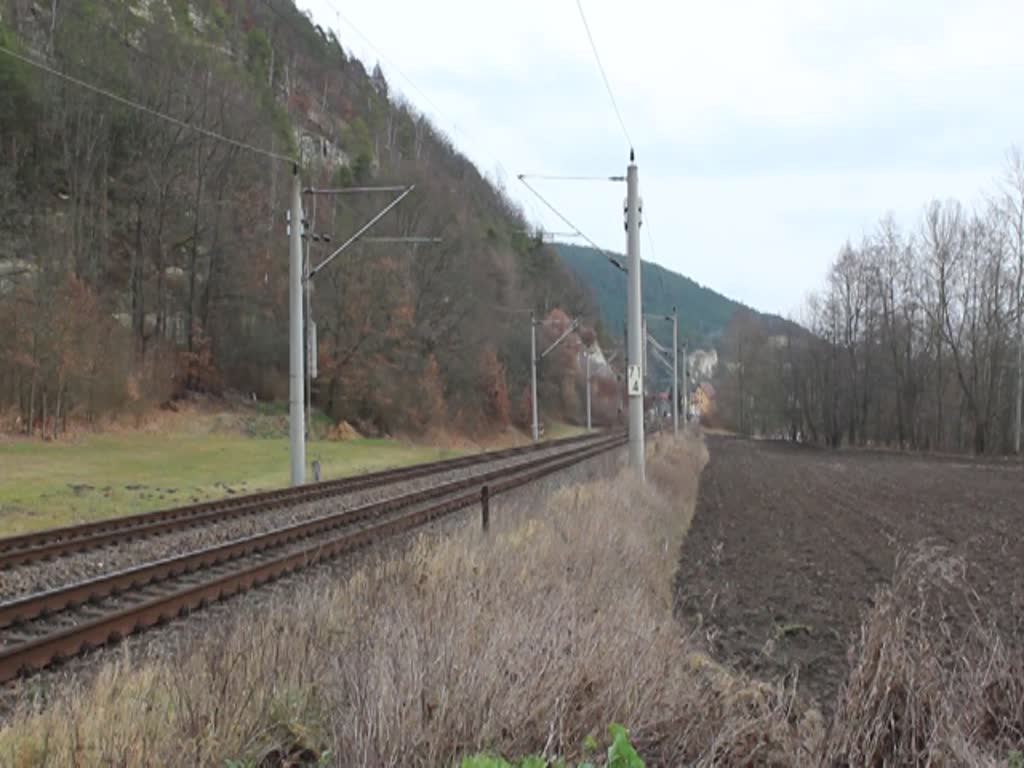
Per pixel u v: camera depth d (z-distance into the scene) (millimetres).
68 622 8852
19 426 34031
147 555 13000
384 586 7672
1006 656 5652
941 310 75562
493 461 39719
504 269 85188
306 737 4691
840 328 93812
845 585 13922
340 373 56250
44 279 38562
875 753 4562
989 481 38625
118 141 52938
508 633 5316
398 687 4527
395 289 60094
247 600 10016
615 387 125375
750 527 21672
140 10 65562
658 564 13570
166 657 6945
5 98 48125
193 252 52188
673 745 4711
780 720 5062
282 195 63969
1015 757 4461
